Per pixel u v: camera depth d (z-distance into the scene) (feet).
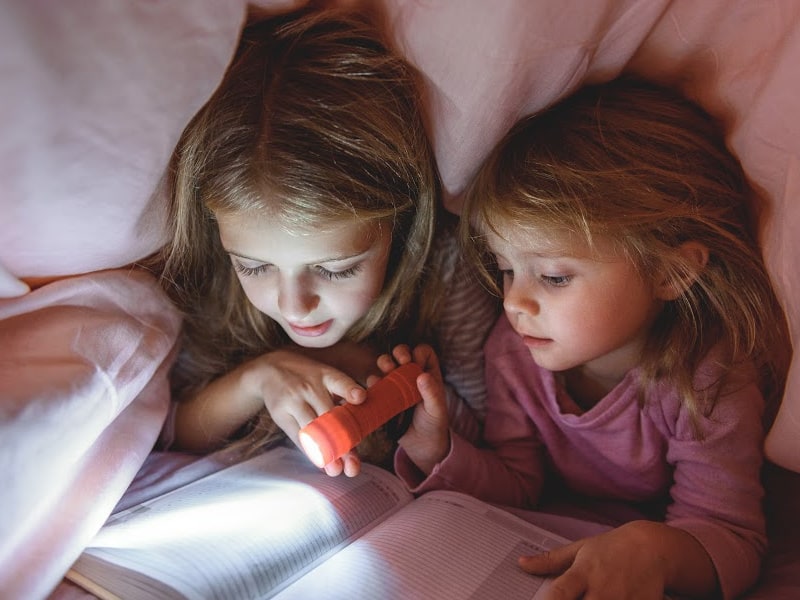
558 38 1.98
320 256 2.18
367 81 2.20
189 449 2.92
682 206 2.28
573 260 2.26
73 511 2.12
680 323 2.54
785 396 2.32
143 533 2.21
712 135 2.37
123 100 1.82
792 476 2.83
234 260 2.36
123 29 1.71
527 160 2.31
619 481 2.88
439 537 2.25
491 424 3.02
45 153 1.80
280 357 2.75
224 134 2.13
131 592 1.97
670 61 2.30
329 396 2.51
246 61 2.16
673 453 2.60
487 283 2.87
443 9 1.98
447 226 2.87
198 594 1.93
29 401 1.97
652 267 2.34
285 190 2.07
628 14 2.06
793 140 2.07
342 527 2.33
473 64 2.04
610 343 2.39
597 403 2.84
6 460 1.90
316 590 2.07
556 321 2.34
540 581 2.10
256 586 2.03
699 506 2.48
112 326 2.31
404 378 2.55
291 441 2.83
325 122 2.13
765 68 2.12
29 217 1.91
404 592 2.04
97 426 2.17
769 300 2.49
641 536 2.19
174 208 2.35
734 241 2.38
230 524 2.24
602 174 2.25
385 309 2.84
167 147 2.00
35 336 2.15
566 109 2.34
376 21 2.22
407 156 2.31
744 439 2.49
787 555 2.56
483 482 2.75
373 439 2.83
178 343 2.82
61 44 1.66
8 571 1.95
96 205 1.99
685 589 2.24
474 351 3.03
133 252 2.35
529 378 2.87
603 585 2.04
